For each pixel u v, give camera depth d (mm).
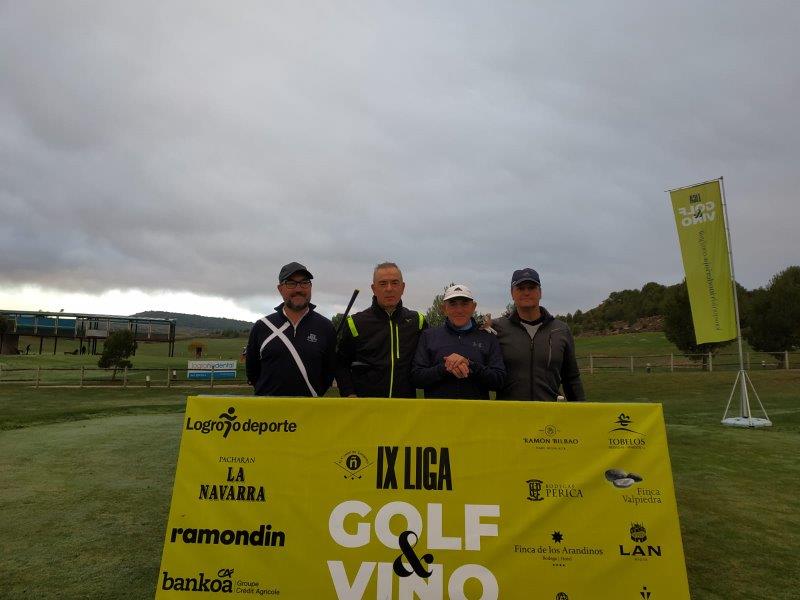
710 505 5477
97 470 6758
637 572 2859
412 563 2883
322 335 4152
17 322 55625
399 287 4199
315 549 2912
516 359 4105
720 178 11695
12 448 8172
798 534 4660
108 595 3414
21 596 3391
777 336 32469
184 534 2941
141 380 26094
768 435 9586
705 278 11812
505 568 2865
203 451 3066
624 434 3059
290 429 3088
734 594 3549
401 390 4117
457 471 3006
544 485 2988
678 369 27391
